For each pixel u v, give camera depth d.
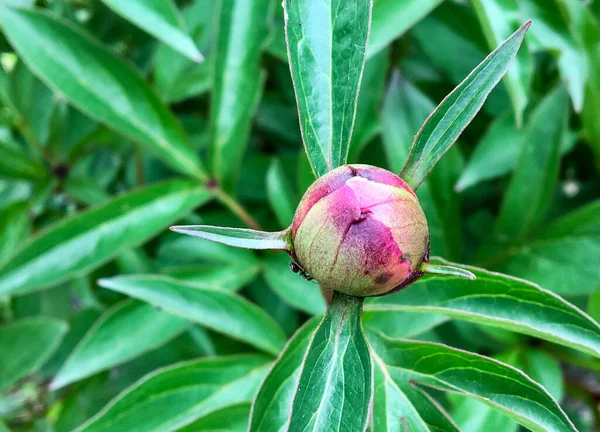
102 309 0.30
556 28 0.22
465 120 0.14
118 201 0.23
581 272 0.23
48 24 0.23
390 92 0.25
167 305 0.21
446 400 0.26
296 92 0.15
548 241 0.24
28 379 0.31
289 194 0.26
